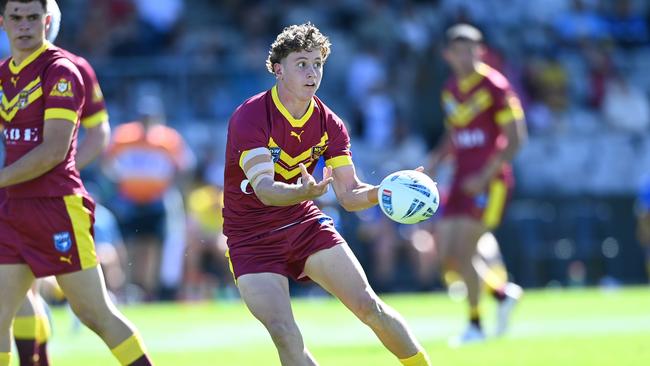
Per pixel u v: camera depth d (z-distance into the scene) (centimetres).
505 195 3834
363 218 6450
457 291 6394
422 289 6575
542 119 7712
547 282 6969
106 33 7325
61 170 2227
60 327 4612
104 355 3491
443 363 3041
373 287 6462
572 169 7538
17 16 2198
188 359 3322
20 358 2456
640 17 8694
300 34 2147
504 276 4366
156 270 5856
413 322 4572
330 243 2172
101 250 5375
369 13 7931
